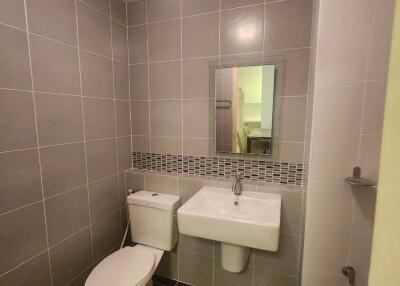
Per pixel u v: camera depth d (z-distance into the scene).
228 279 1.69
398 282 0.32
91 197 1.56
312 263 1.26
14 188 1.11
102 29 1.57
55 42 1.26
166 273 1.88
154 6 1.70
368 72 1.06
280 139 1.50
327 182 1.18
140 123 1.87
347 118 1.11
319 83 1.12
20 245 1.14
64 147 1.35
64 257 1.38
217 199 1.52
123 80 1.79
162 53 1.72
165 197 1.70
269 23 1.44
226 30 1.53
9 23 1.05
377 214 0.34
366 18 1.03
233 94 1.56
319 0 1.09
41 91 1.21
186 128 1.73
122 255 1.48
